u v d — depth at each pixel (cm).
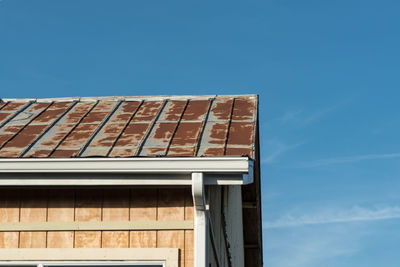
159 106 1023
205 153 805
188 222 811
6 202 836
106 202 827
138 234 814
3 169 795
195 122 930
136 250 805
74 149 837
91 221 822
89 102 1068
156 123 933
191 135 873
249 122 922
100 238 816
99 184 800
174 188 823
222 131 884
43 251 812
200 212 802
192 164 779
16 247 820
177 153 809
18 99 1089
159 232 813
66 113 1006
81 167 788
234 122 923
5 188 834
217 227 973
